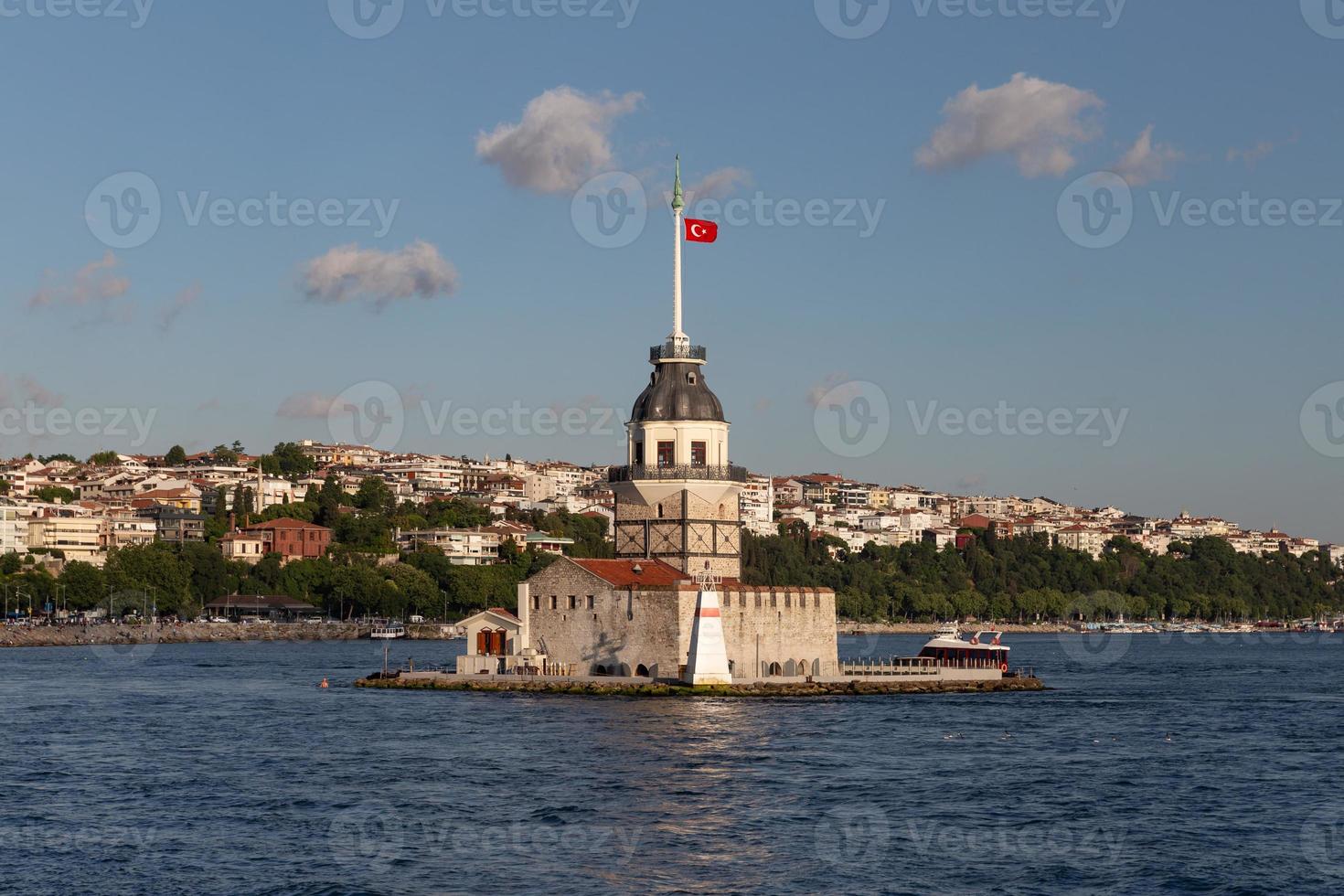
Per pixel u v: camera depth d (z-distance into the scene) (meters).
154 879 159.75
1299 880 163.25
